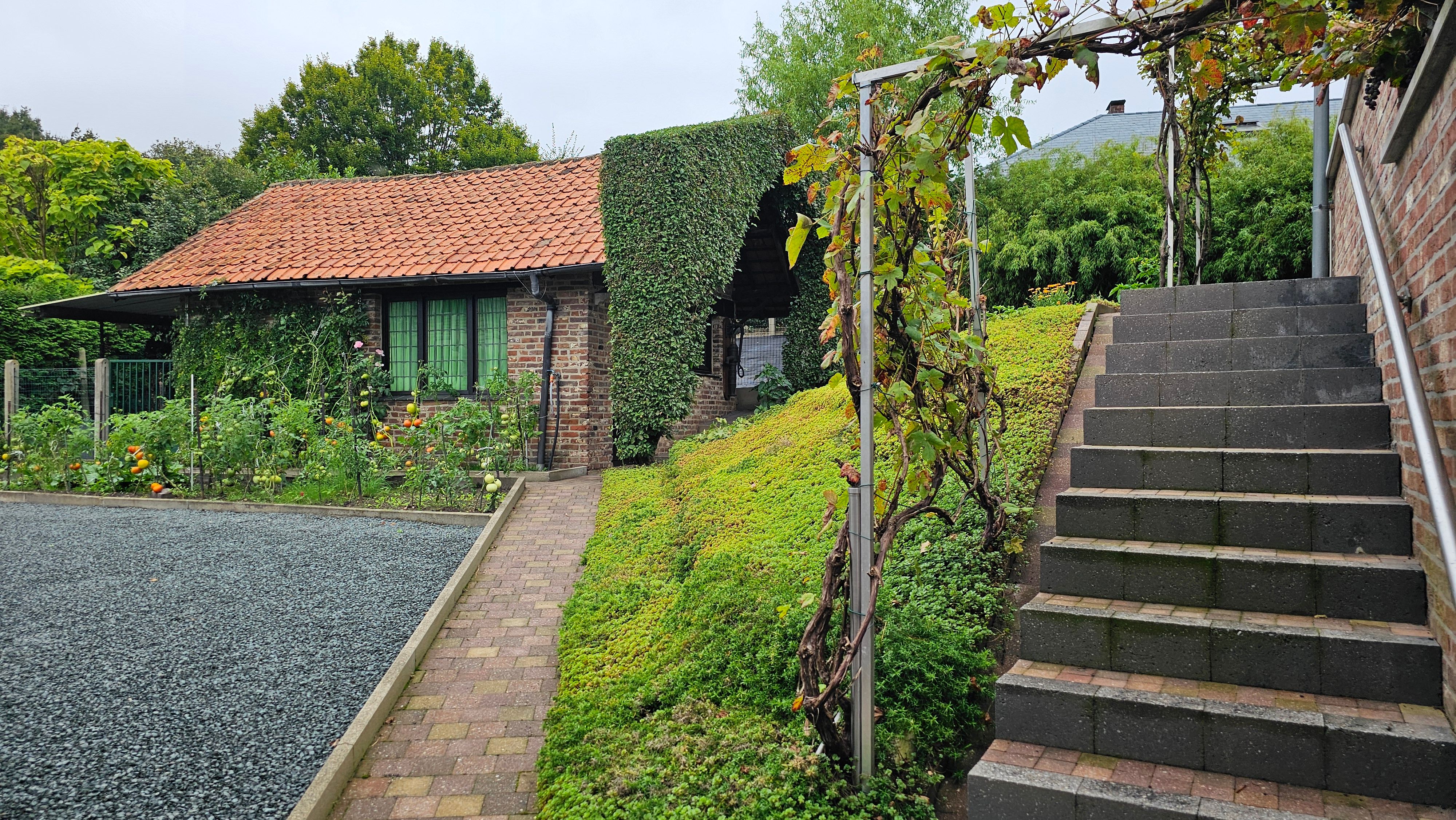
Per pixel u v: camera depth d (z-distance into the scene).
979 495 4.20
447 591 6.03
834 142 3.30
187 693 4.56
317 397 11.98
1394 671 2.82
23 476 10.76
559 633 5.28
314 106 36.19
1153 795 2.57
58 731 4.12
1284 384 4.37
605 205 10.85
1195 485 3.93
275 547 7.50
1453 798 2.45
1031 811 2.67
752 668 3.97
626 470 10.64
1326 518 3.41
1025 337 7.81
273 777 3.74
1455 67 2.66
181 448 10.26
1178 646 3.12
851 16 24.05
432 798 3.60
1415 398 2.62
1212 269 18.08
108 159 22.61
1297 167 17.17
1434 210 2.98
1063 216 22.05
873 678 3.21
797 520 5.70
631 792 3.33
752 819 2.98
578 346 11.33
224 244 13.89
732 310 15.77
